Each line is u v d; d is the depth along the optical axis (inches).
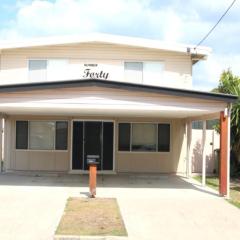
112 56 842.8
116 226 414.6
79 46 841.5
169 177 832.9
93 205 522.0
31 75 840.3
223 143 612.1
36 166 863.1
